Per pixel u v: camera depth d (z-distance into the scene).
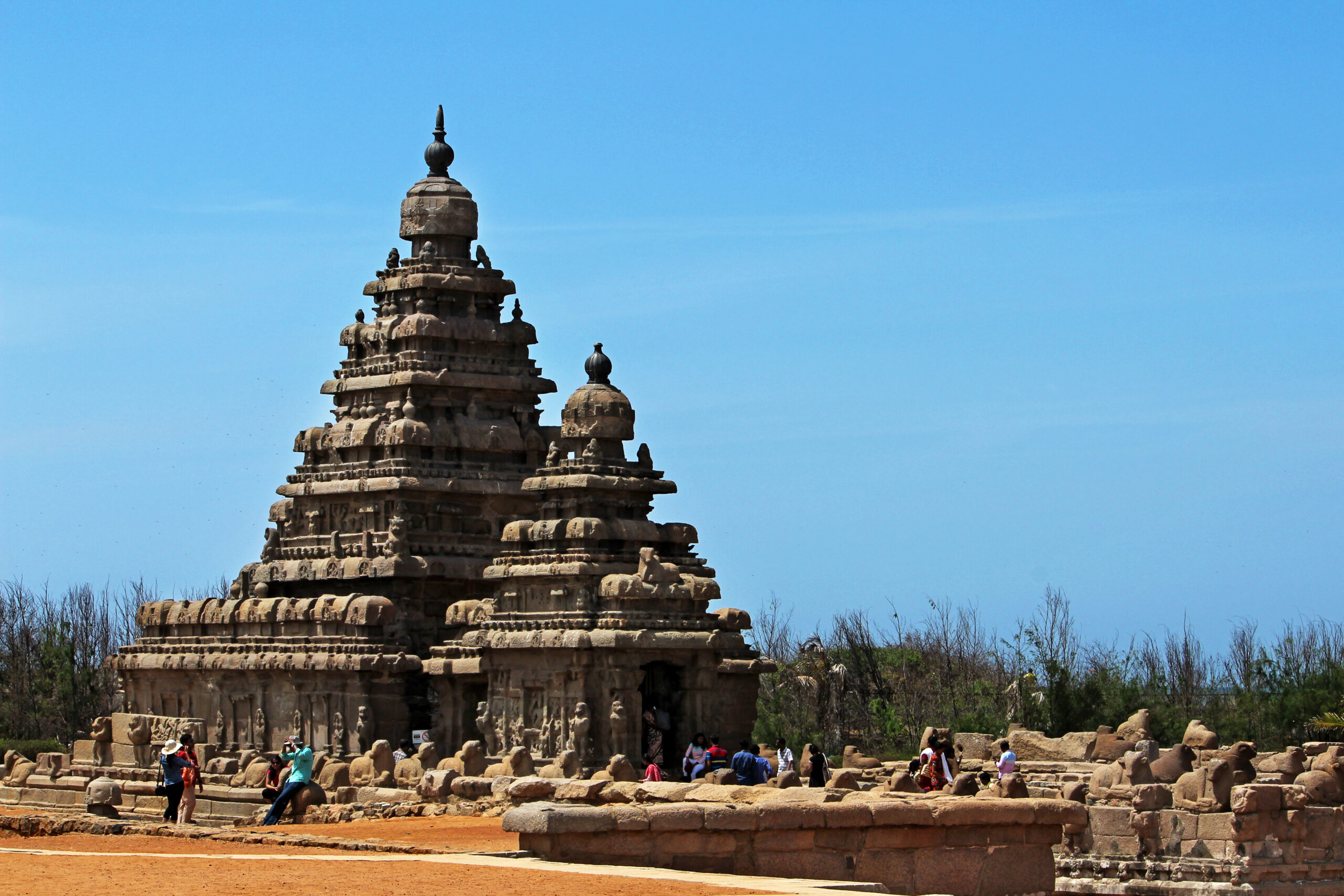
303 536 83.56
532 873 33.62
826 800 40.03
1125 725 69.69
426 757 64.50
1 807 71.12
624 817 36.75
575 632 67.50
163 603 83.75
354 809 58.56
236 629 79.75
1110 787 55.16
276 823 56.94
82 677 118.00
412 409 81.50
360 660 73.81
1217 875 50.56
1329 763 53.75
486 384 83.19
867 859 39.16
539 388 84.56
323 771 63.94
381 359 83.94
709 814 37.34
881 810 39.12
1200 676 101.88
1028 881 41.22
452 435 81.75
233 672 78.44
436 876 33.03
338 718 74.38
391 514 80.25
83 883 31.30
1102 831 53.56
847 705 106.62
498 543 81.44
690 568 72.38
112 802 56.78
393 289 84.62
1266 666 91.81
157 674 82.56
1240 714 91.31
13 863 34.62
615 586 67.94
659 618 68.38
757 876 37.88
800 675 109.50
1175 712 91.31
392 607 75.81
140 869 33.94
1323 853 51.88
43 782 78.38
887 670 111.94
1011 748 72.44
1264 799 50.88
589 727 67.25
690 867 37.31
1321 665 90.62
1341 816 52.25
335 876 33.00
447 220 84.94
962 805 40.12
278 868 34.44
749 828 37.66
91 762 80.00
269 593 83.06
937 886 39.91
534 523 71.75
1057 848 54.06
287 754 64.31
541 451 83.50
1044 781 65.31
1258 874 50.22
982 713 99.56
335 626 76.00
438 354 83.19
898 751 94.50
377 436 81.62
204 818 64.19
